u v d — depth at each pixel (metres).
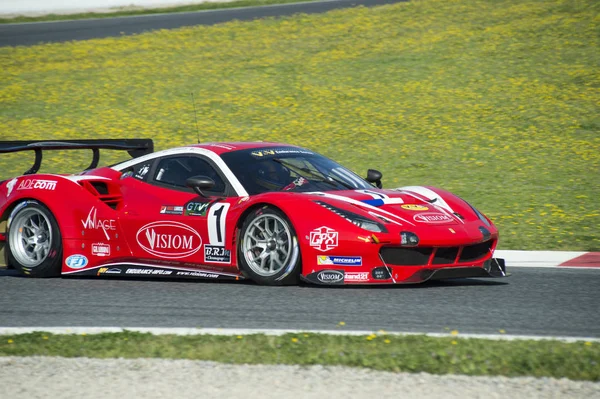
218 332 15.03
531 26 71.56
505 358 12.87
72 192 22.88
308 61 66.50
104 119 52.56
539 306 17.62
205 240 20.88
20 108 55.72
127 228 22.06
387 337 14.30
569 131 46.53
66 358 13.52
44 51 74.12
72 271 22.59
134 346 14.01
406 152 44.09
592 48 63.03
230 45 73.69
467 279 21.23
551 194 35.06
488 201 34.34
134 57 70.69
